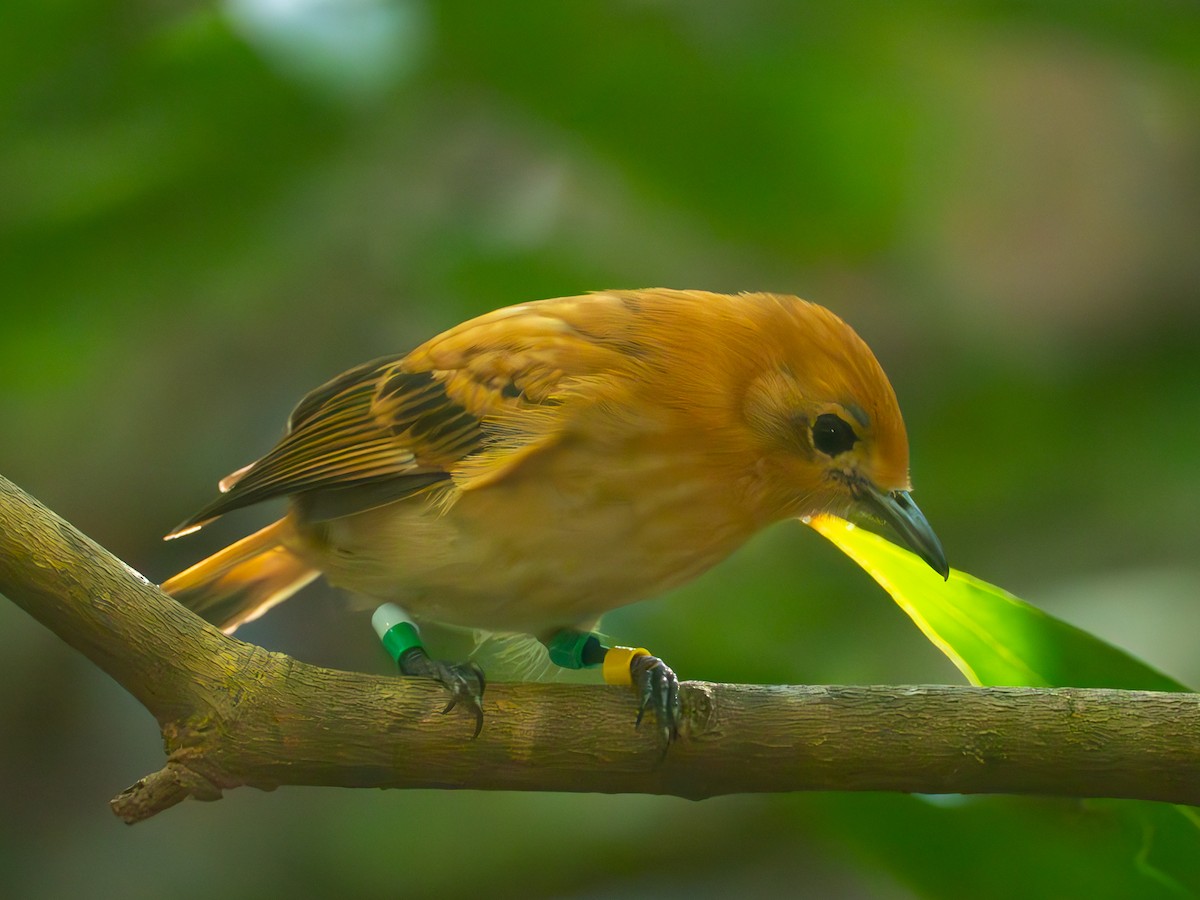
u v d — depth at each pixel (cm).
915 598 711
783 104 1082
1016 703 648
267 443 1434
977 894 746
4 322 1108
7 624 1430
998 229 1595
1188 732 631
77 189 1060
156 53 1009
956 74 1335
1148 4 1174
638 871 1394
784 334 799
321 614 1424
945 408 1408
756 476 792
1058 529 1384
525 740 661
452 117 1134
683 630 1120
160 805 641
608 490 767
